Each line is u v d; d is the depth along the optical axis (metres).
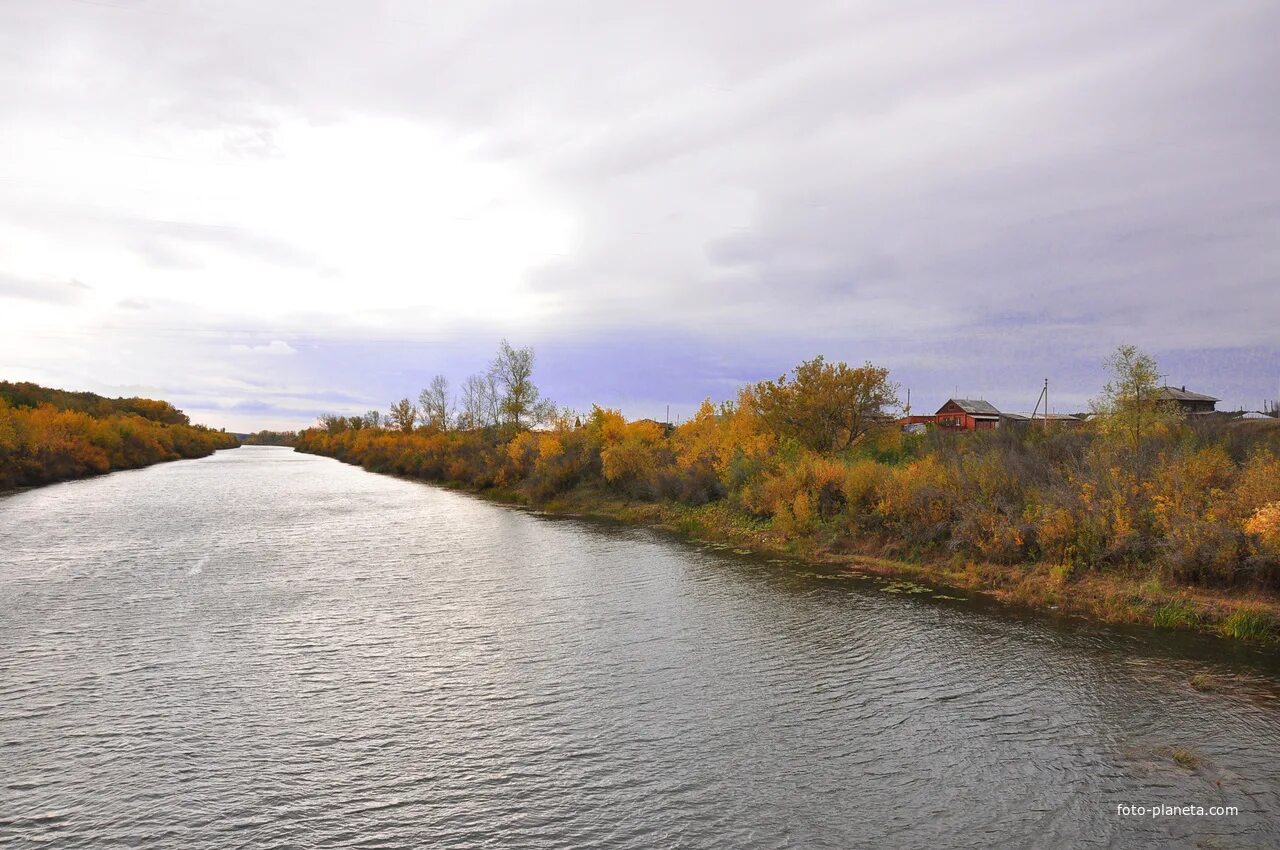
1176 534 17.59
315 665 13.79
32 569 22.28
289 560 24.30
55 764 9.77
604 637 15.62
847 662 14.00
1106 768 9.67
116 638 15.31
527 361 64.06
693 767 9.81
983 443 33.75
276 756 10.08
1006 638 15.42
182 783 9.32
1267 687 12.48
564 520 35.22
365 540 28.77
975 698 12.14
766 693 12.45
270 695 12.27
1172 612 16.33
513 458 51.12
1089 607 17.55
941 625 16.42
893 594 19.38
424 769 9.74
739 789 9.23
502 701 12.09
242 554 25.38
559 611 17.75
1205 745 10.30
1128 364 26.94
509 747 10.40
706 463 35.69
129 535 29.41
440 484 61.88
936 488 23.81
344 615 17.31
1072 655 14.27
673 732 10.91
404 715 11.50
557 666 13.80
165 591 19.58
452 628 16.25
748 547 26.69
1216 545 17.12
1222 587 17.02
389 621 16.80
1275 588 16.39
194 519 35.06
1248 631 15.30
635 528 32.16
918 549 23.20
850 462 29.64
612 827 8.38
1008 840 8.06
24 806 8.73
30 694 12.20
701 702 12.05
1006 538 20.86
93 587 19.94
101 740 10.52
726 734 10.84
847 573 22.05
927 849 7.90
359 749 10.30
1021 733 10.77
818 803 8.88
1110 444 23.33
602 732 10.91
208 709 11.66
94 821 8.43
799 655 14.44
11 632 15.66
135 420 105.75
